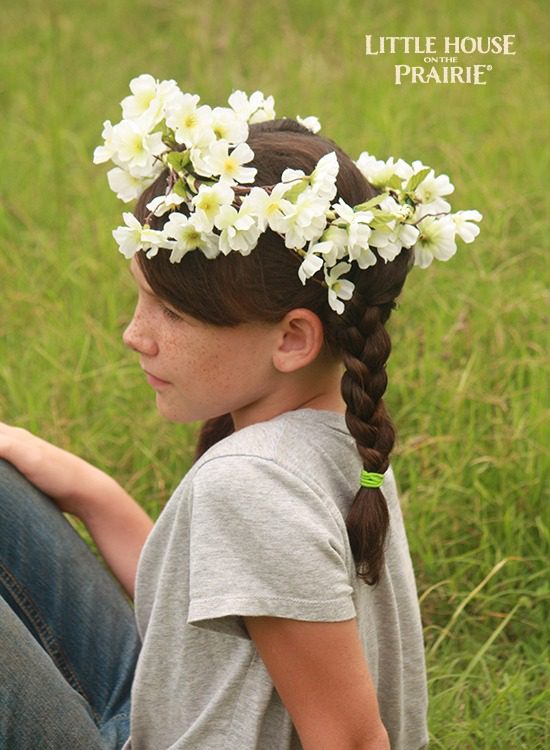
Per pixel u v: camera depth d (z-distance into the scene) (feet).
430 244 6.60
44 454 8.16
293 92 19.49
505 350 13.15
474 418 12.08
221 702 6.40
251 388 6.53
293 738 6.47
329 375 6.63
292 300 6.23
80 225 16.08
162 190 6.43
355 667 6.09
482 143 17.76
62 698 6.50
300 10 23.08
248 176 6.11
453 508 10.93
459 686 9.07
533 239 15.31
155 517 11.09
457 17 21.65
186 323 6.40
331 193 5.99
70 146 18.42
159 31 23.21
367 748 6.19
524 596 10.17
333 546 6.07
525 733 8.80
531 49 20.51
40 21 22.70
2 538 7.82
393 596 6.78
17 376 13.00
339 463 6.43
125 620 7.91
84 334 13.52
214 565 5.96
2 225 16.08
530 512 11.01
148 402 12.57
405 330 13.62
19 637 6.47
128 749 6.98
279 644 6.02
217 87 20.08
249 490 5.99
